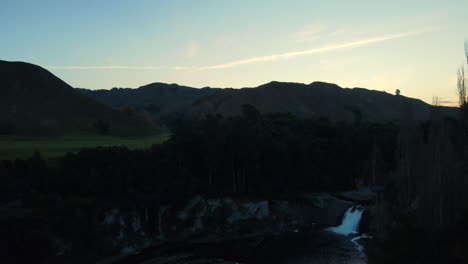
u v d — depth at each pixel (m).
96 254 53.50
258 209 71.06
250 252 56.41
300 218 74.56
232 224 67.62
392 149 101.12
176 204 66.31
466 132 49.94
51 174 60.81
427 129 67.94
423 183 41.97
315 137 106.94
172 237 63.59
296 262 51.34
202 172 79.75
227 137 76.00
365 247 57.06
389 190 64.44
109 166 66.19
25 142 89.25
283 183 82.31
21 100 122.62
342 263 50.47
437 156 41.34
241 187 78.31
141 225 61.50
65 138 103.88
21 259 46.69
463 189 41.91
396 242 38.69
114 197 62.88
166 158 74.00
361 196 83.62
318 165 92.31
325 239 63.22
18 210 51.56
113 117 138.25
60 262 49.72
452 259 33.97
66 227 52.38
